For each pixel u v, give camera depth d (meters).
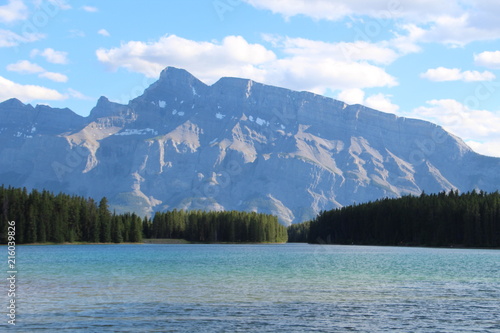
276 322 57.75
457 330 54.69
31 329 54.44
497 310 64.75
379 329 54.94
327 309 65.06
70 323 57.03
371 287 86.00
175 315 61.19
